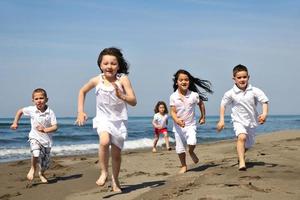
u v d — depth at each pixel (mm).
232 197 4016
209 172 5785
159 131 12828
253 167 6031
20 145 16094
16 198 5426
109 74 4922
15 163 9391
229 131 28922
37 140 6684
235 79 6250
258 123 6242
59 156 11586
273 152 8531
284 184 4602
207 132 27828
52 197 5367
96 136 20750
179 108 6406
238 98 6133
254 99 6148
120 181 5828
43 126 6734
